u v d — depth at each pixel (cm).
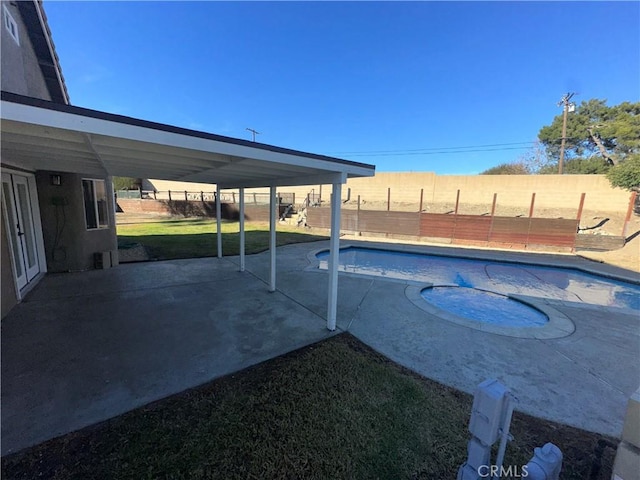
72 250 709
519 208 1833
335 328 445
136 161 382
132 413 256
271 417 254
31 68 654
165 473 198
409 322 479
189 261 873
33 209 645
